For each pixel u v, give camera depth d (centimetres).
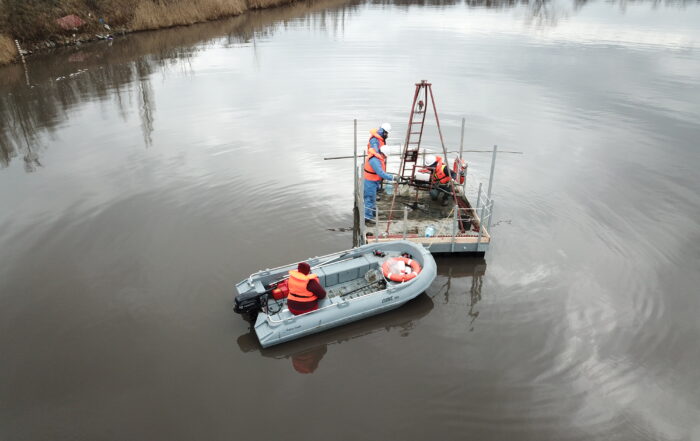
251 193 1138
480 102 1805
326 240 945
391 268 787
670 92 1936
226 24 3491
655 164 1291
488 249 920
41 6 2709
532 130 1538
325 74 2233
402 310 772
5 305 775
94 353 683
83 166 1298
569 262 881
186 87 2058
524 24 3684
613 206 1074
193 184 1186
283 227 995
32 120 1672
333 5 4653
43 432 572
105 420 584
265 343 674
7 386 632
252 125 1606
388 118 1639
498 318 750
